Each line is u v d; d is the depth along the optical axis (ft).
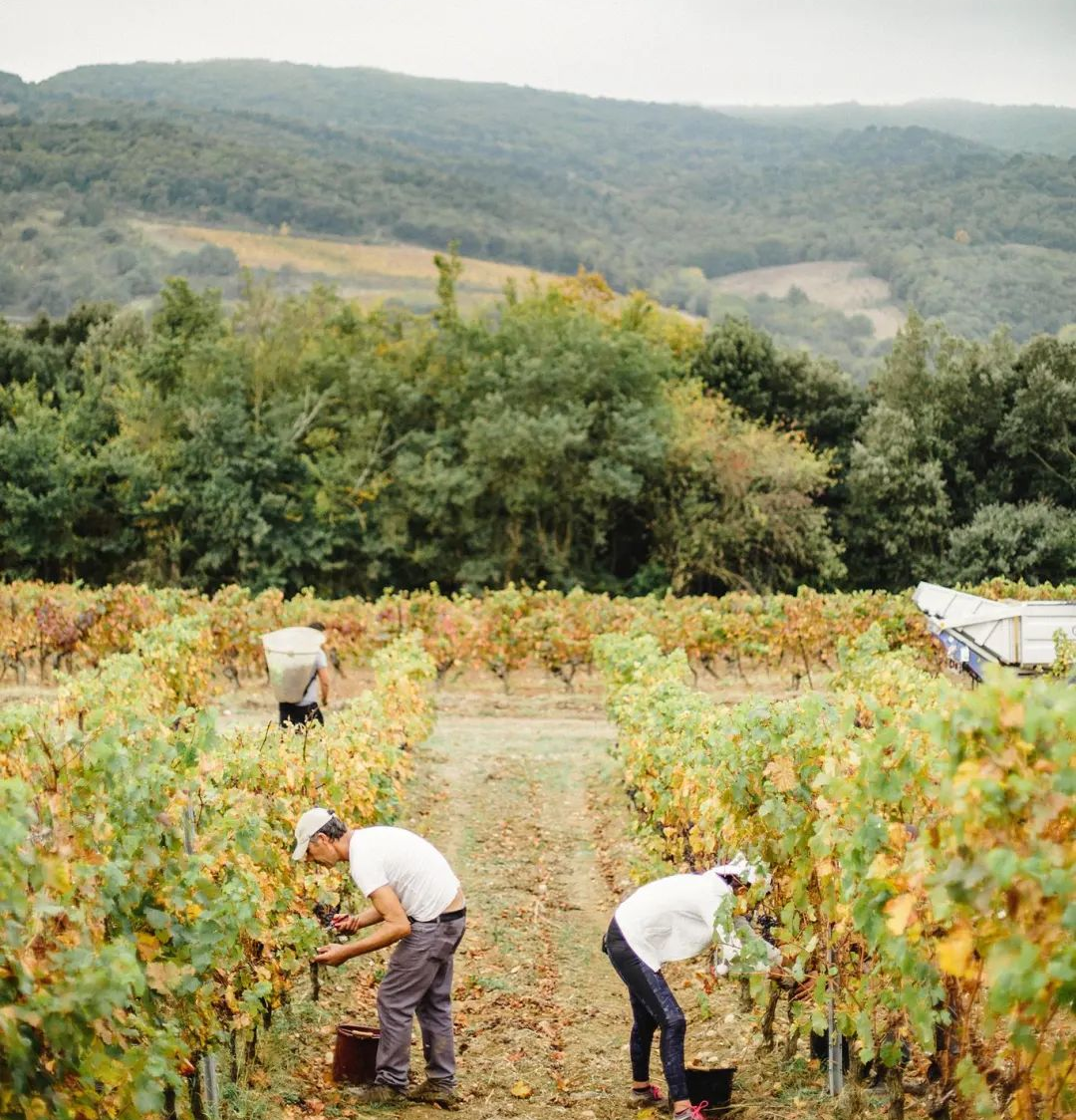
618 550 148.46
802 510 137.39
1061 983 12.23
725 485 138.00
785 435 141.08
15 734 22.02
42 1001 13.16
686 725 33.12
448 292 159.22
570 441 133.49
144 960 17.15
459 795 49.21
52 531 139.54
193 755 21.81
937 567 139.23
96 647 74.84
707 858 28.78
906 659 57.11
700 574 144.05
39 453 138.10
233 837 21.97
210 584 141.59
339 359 149.79
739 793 22.11
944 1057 17.28
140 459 137.18
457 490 136.77
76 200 480.23
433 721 55.93
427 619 78.69
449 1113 21.84
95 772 17.49
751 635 77.25
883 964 17.12
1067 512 138.51
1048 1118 13.67
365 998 28.30
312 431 141.79
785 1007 25.79
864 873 16.72
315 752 29.48
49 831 15.67
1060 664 51.62
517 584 140.67
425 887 21.91
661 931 21.09
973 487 148.87
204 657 63.82
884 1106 20.22
